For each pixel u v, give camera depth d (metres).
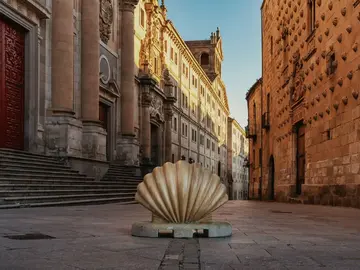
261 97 38.62
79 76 23.84
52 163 18.58
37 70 20.02
